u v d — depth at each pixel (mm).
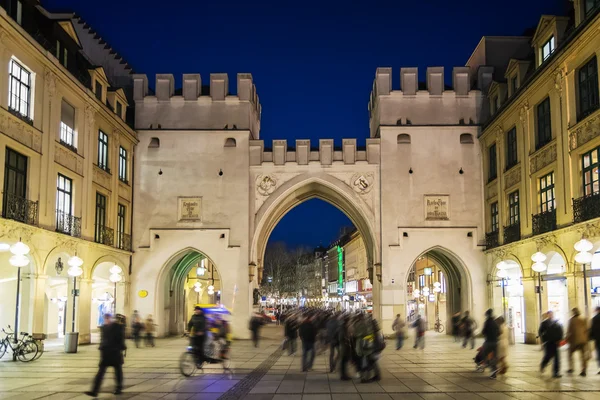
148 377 16391
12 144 21250
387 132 34688
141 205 34375
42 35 24391
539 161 26281
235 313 33344
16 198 21281
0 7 20062
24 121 22125
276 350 26516
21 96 22438
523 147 28000
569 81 23297
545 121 26172
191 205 34375
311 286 145500
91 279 28234
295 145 35000
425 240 33812
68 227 25656
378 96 35062
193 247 34000
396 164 34375
